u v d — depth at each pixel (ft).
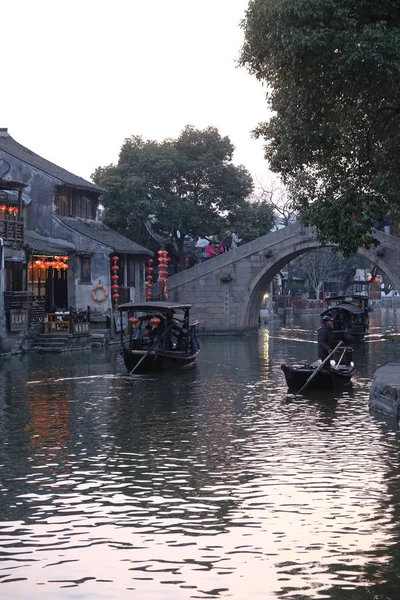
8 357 118.83
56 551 35.42
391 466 48.78
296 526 38.14
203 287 181.16
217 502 42.01
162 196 187.62
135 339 103.14
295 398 76.74
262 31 67.77
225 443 56.08
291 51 62.18
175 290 182.80
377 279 417.28
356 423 62.64
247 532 37.45
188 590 31.37
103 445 55.98
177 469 48.88
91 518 39.73
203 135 193.16
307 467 48.80
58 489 44.78
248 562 33.94
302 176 76.38
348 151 73.36
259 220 196.13
